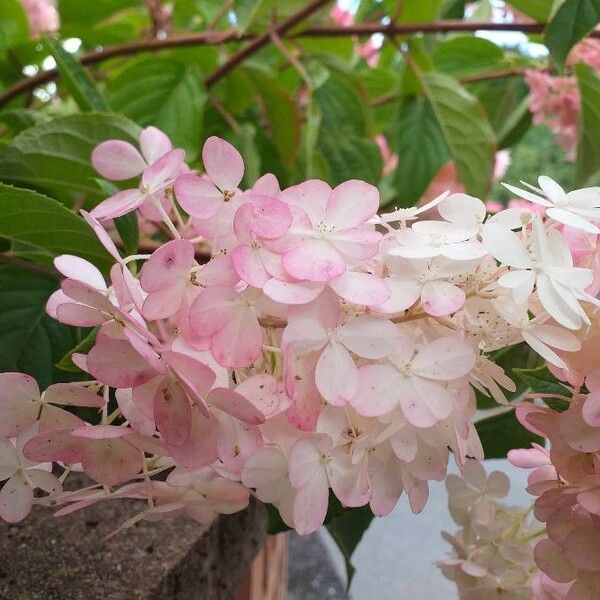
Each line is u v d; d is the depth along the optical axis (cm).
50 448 24
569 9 40
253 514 47
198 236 30
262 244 23
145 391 23
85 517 42
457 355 24
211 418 23
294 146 61
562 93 67
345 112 61
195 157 55
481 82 75
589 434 25
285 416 25
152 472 25
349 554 44
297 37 61
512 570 36
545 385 27
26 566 38
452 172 76
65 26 66
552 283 23
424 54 63
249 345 23
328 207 24
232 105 62
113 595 36
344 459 25
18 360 36
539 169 90
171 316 24
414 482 26
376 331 23
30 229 33
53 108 72
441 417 24
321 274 23
